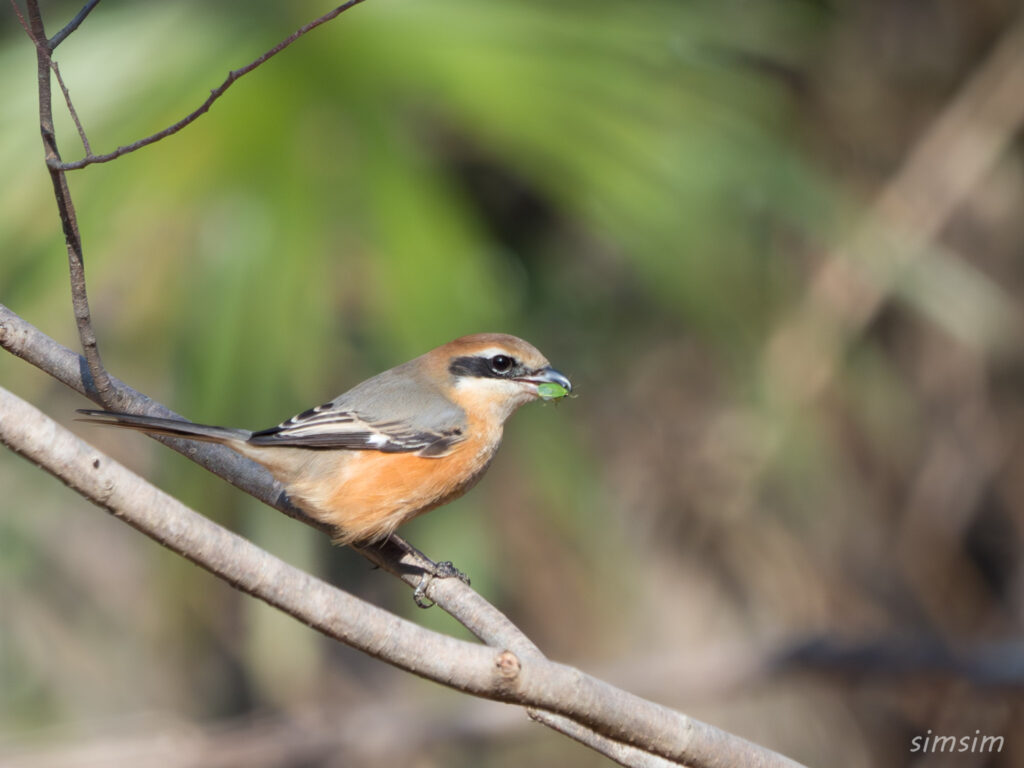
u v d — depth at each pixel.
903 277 12.12
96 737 13.68
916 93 13.59
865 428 12.76
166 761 13.13
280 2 10.89
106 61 10.67
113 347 9.99
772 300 11.74
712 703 12.62
